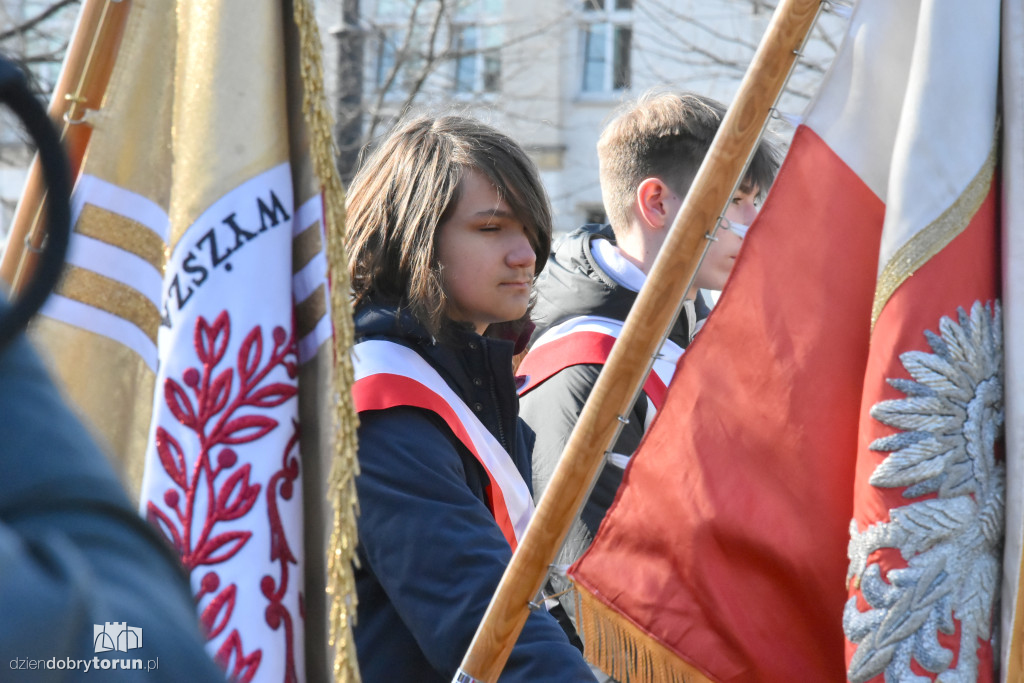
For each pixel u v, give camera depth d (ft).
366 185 14.76
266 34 10.19
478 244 14.24
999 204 12.13
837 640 12.00
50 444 3.60
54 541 3.40
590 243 20.39
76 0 49.26
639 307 12.19
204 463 9.64
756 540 12.01
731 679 11.96
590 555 12.37
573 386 18.58
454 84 78.13
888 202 12.00
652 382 18.47
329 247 9.98
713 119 20.06
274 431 9.78
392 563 12.66
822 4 12.41
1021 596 11.66
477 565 12.53
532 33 77.30
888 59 12.34
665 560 12.20
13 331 3.67
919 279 11.81
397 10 75.51
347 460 9.57
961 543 11.69
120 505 3.70
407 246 14.05
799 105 58.34
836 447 12.07
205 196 9.95
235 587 9.50
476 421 14.16
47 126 3.80
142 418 10.18
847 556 11.94
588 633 12.34
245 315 9.82
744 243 12.42
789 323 12.28
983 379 11.85
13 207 54.49
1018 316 11.82
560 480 12.15
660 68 77.87
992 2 12.01
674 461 12.30
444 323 14.26
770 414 12.18
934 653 11.52
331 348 9.93
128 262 10.30
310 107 9.98
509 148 14.66
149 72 10.46
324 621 9.77
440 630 12.41
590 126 85.61
